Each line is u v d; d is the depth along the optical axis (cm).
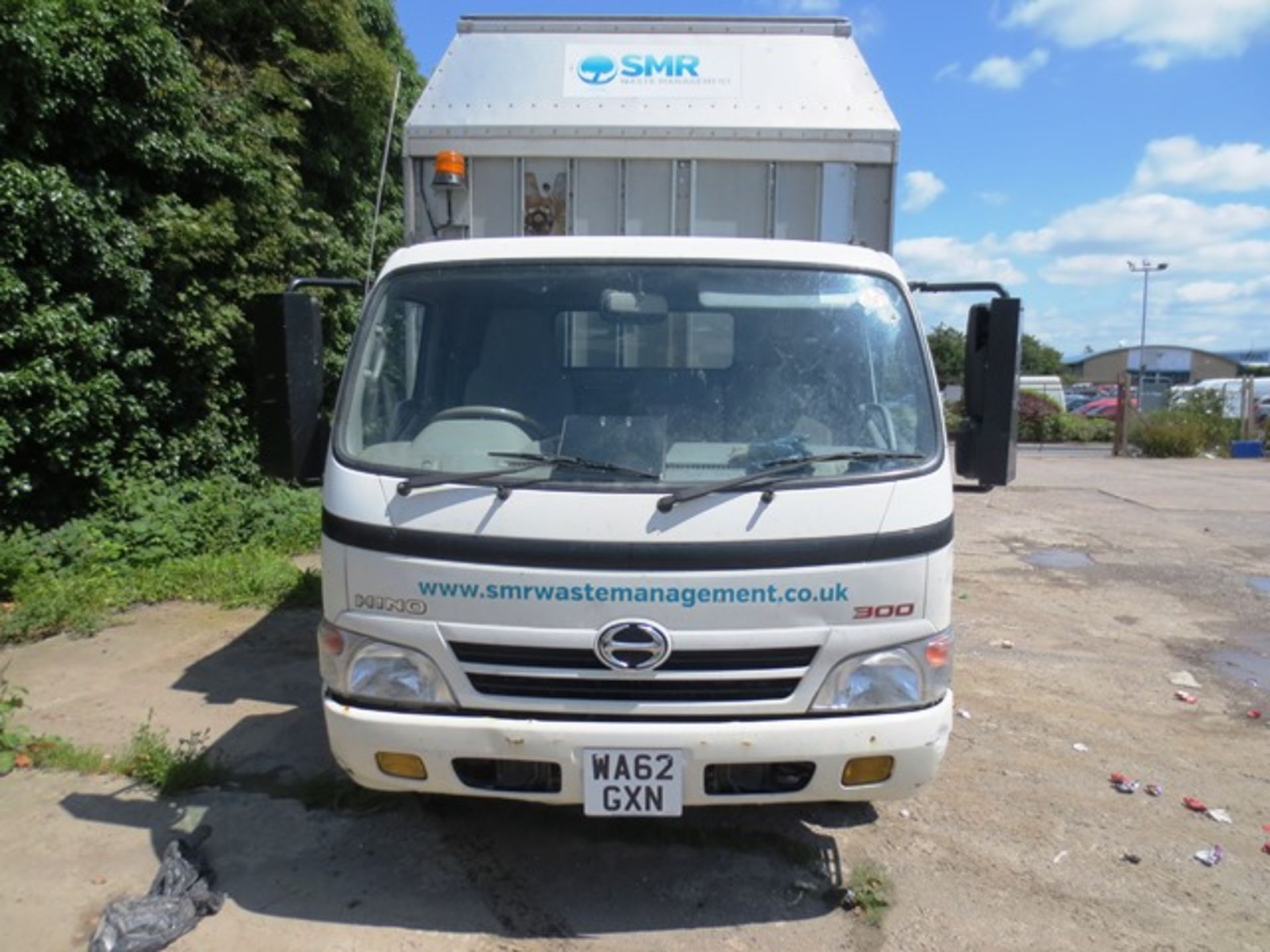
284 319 345
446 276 357
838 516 299
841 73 507
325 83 1062
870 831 395
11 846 366
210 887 341
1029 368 7338
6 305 680
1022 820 411
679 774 299
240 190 908
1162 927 338
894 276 354
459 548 297
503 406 342
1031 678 595
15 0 659
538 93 500
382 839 377
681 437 325
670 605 294
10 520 743
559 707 300
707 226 497
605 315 347
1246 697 572
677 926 329
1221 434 2316
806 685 302
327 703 318
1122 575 883
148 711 499
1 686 514
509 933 323
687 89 499
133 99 779
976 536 1065
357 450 325
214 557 770
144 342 833
